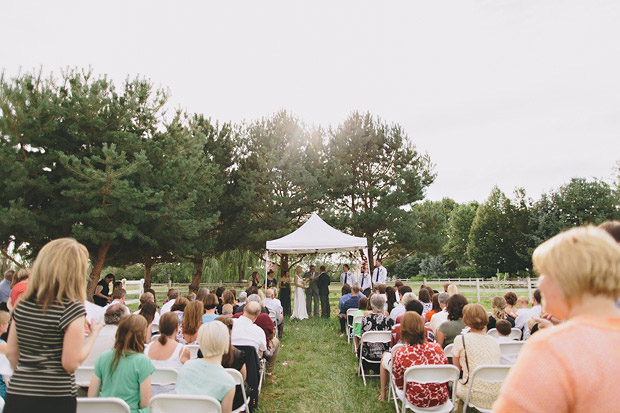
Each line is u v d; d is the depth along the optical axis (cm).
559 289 108
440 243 1859
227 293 720
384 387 527
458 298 518
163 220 1250
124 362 312
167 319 412
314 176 1795
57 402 225
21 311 229
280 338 951
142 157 1130
